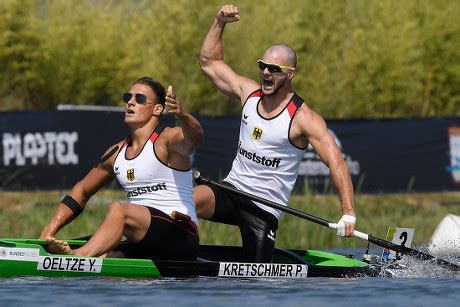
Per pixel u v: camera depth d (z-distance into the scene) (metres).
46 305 22.41
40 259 26.97
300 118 29.73
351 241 49.12
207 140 62.34
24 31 83.69
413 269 31.00
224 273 28.50
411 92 96.88
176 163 27.86
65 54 86.19
